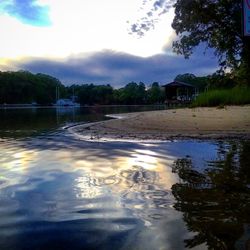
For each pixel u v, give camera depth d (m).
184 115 20.83
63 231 3.57
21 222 3.85
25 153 8.76
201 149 8.70
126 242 3.28
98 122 19.53
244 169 6.21
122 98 111.31
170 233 3.45
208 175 5.84
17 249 3.20
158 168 6.59
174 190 4.99
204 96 34.44
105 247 3.20
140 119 19.36
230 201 4.41
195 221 3.74
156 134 12.35
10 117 29.64
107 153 8.52
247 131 12.34
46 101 132.50
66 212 4.15
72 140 11.42
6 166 7.08
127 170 6.48
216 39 22.34
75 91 134.62
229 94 31.95
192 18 21.72
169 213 4.02
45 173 6.38
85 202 4.52
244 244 3.17
